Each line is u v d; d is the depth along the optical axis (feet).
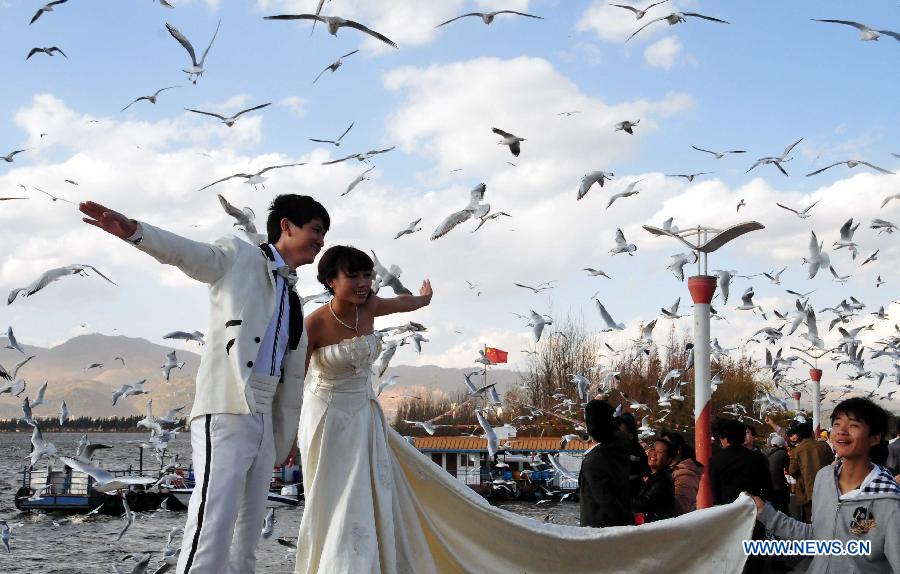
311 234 19.70
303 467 20.89
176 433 42.52
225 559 17.17
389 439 21.57
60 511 132.36
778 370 53.78
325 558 19.62
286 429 18.88
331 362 20.58
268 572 66.08
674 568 21.86
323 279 21.11
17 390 38.27
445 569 21.65
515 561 21.90
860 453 17.29
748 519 21.45
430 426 47.06
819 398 85.25
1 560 91.15
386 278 24.82
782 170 39.68
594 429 25.99
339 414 20.65
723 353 51.93
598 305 44.09
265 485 18.28
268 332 18.48
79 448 25.54
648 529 21.91
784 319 48.67
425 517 21.48
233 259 18.33
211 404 17.71
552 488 127.54
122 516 126.52
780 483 42.52
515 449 128.67
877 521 16.85
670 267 42.32
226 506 17.24
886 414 17.42
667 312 50.52
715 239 41.93
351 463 20.40
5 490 200.75
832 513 17.43
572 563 21.98
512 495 125.49
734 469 30.04
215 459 17.46
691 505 33.22
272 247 19.36
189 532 17.24
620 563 22.02
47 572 85.56
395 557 20.31
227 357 17.81
